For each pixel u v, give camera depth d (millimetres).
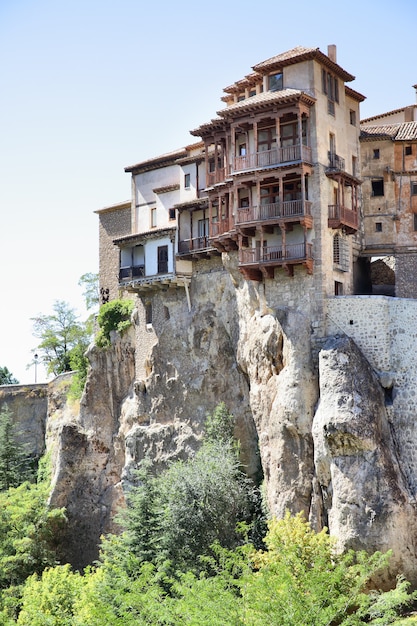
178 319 69688
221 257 67125
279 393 57438
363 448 51062
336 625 42625
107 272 84125
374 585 48625
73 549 75625
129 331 75438
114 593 45094
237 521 56938
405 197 65000
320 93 60281
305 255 57688
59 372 109625
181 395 68062
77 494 77000
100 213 84875
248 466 62562
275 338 58656
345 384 53000
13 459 84625
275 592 37969
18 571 69500
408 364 54281
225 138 63344
